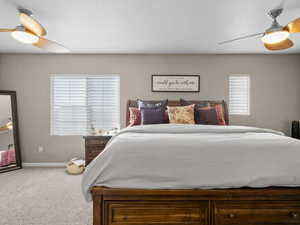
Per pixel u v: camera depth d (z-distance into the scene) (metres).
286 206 1.29
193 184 1.28
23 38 1.88
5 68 3.32
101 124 3.44
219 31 2.39
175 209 1.30
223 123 2.78
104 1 1.72
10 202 2.05
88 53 3.33
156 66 3.37
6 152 3.16
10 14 1.95
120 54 3.37
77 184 2.55
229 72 3.36
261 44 2.87
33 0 1.69
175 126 1.95
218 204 1.30
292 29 1.67
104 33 2.46
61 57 3.36
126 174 1.31
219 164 1.32
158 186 1.29
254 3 1.74
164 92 3.38
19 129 3.36
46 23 2.16
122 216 1.30
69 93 3.43
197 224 1.30
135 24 2.20
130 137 1.57
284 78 3.35
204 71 3.36
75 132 3.43
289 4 1.74
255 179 1.27
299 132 3.18
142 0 1.70
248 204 1.29
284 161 1.32
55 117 3.42
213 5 1.79
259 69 3.36
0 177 2.81
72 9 1.85
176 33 2.46
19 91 3.35
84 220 1.73
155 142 1.43
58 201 2.08
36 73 3.35
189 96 3.38
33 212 1.85
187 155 1.35
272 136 1.62
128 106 3.17
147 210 1.30
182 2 1.74
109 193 1.29
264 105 3.37
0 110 3.19
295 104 3.34
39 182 2.61
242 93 3.43
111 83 3.44
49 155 3.38
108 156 1.38
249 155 1.34
